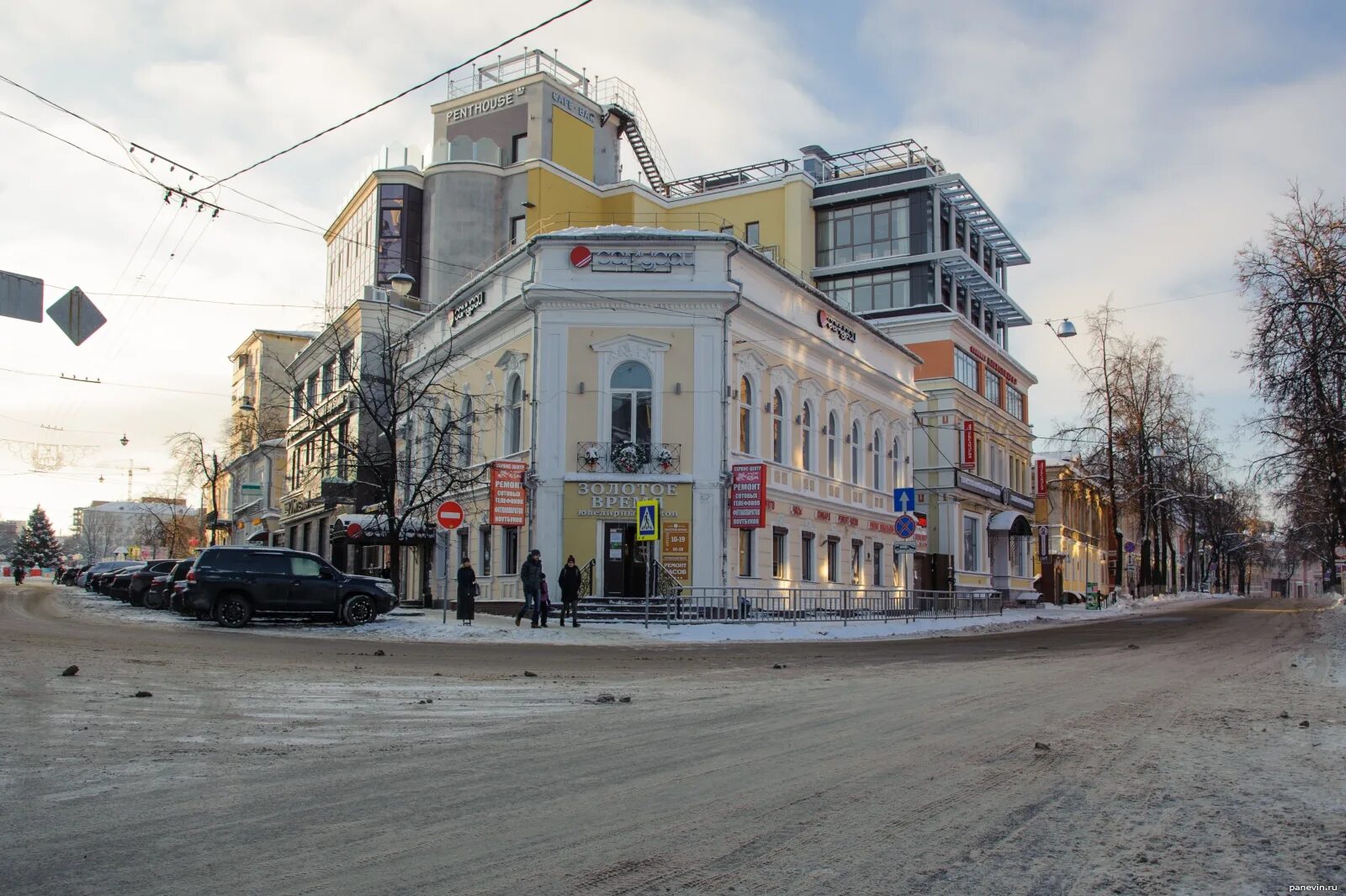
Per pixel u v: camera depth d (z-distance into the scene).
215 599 24.73
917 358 47.22
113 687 12.44
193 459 59.66
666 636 25.59
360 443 41.81
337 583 25.53
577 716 11.08
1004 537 56.81
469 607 27.44
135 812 6.61
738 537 31.97
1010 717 11.16
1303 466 30.42
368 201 54.00
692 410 31.38
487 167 52.28
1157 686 14.48
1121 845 6.08
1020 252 61.88
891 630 30.20
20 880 5.23
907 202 53.69
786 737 9.73
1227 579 113.50
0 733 9.29
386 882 5.26
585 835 6.18
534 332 31.86
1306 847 6.05
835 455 39.34
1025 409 64.75
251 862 5.57
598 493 31.00
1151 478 57.59
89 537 146.00
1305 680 15.38
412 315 46.09
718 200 56.06
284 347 68.19
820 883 5.32
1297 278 27.05
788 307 35.97
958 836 6.21
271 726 10.01
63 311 18.58
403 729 9.99
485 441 36.12
